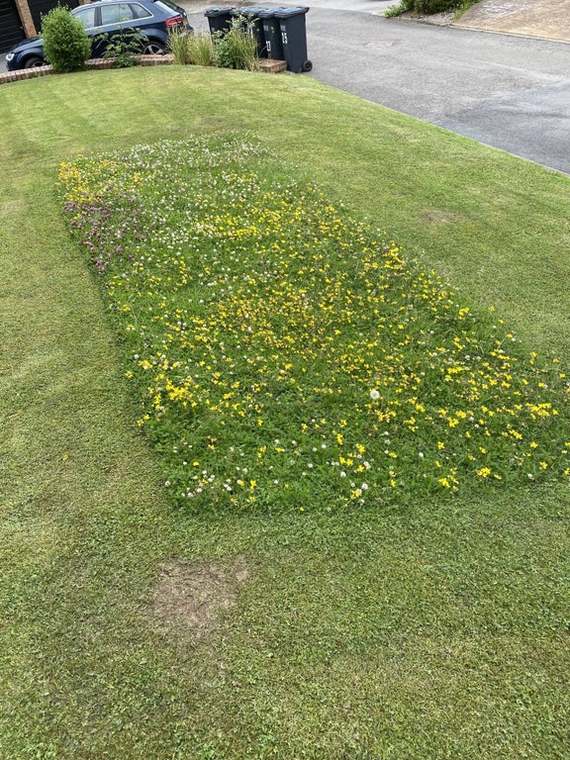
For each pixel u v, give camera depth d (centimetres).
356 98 1113
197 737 264
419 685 280
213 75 1255
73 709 275
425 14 1745
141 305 543
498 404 436
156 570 331
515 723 267
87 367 475
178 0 2666
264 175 790
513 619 306
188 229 667
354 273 589
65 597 320
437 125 980
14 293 572
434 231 659
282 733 264
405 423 416
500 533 348
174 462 390
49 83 1302
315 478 377
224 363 473
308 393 444
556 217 674
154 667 289
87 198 734
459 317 523
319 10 2070
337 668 287
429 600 314
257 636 300
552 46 1348
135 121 1021
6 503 372
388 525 352
